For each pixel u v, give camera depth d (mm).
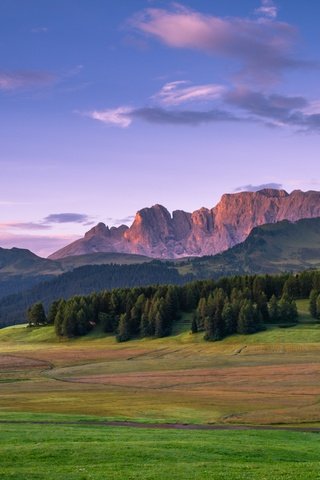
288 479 33375
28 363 168750
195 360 163500
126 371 144375
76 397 91938
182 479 33312
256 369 134000
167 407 79500
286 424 66188
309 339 192875
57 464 37406
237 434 53344
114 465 36844
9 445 42875
